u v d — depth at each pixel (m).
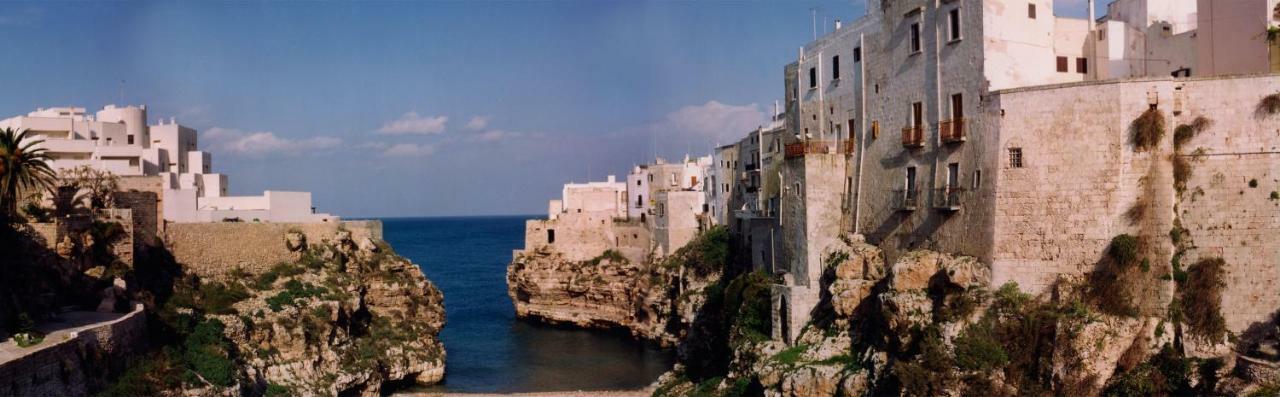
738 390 60.66
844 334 56.12
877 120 59.00
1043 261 45.66
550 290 115.19
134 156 85.19
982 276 47.41
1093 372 43.12
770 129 79.44
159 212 69.12
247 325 65.00
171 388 51.53
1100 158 44.41
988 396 44.38
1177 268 43.72
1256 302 43.25
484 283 167.62
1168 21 55.66
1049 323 44.28
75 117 93.62
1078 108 45.00
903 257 52.75
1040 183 45.81
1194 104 44.00
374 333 78.81
